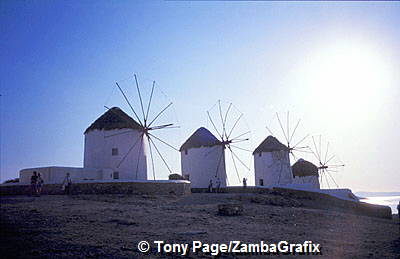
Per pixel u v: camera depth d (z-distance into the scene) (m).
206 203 20.38
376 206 21.73
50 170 24.16
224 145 37.72
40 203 17.27
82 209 15.29
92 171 26.88
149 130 29.30
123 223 12.29
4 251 8.37
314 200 25.97
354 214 21.92
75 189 22.80
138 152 30.14
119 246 8.97
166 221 13.21
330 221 16.38
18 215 13.15
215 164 37.78
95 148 29.81
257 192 30.73
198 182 37.72
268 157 41.75
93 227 11.34
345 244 10.98
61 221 12.12
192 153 38.75
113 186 22.69
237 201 21.81
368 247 10.71
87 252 8.34
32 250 8.45
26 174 25.06
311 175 47.41
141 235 10.41
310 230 13.45
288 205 22.52
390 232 14.47
